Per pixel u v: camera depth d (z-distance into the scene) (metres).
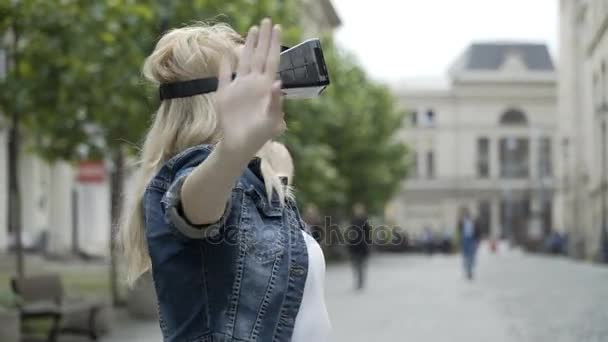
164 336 2.17
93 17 14.60
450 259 59.69
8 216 36.09
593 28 49.88
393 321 16.06
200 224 2.07
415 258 62.69
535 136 105.88
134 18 14.88
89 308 12.96
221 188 2.00
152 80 2.40
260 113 1.95
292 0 21.25
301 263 2.24
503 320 15.85
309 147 32.34
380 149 55.78
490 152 108.19
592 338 12.88
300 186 31.75
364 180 53.94
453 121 108.75
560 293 22.17
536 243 64.75
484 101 108.19
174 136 2.37
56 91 15.37
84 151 19.20
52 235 40.06
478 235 31.05
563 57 62.56
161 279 2.15
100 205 46.16
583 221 55.12
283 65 2.08
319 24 75.62
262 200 2.27
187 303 2.14
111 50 15.45
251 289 2.16
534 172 105.56
